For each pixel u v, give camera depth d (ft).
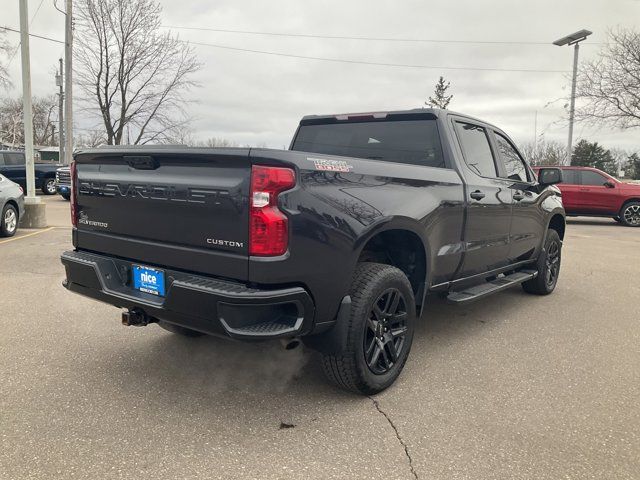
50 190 69.41
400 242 12.58
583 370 12.91
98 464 8.50
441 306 18.92
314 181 9.37
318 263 9.40
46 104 214.28
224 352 13.62
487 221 15.10
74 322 15.84
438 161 14.03
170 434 9.49
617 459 8.95
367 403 10.87
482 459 8.86
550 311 18.45
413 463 8.71
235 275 9.11
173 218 9.96
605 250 34.42
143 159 10.30
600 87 78.59
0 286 20.02
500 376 12.44
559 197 21.53
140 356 13.24
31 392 11.09
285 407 10.63
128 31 89.20
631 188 52.24
